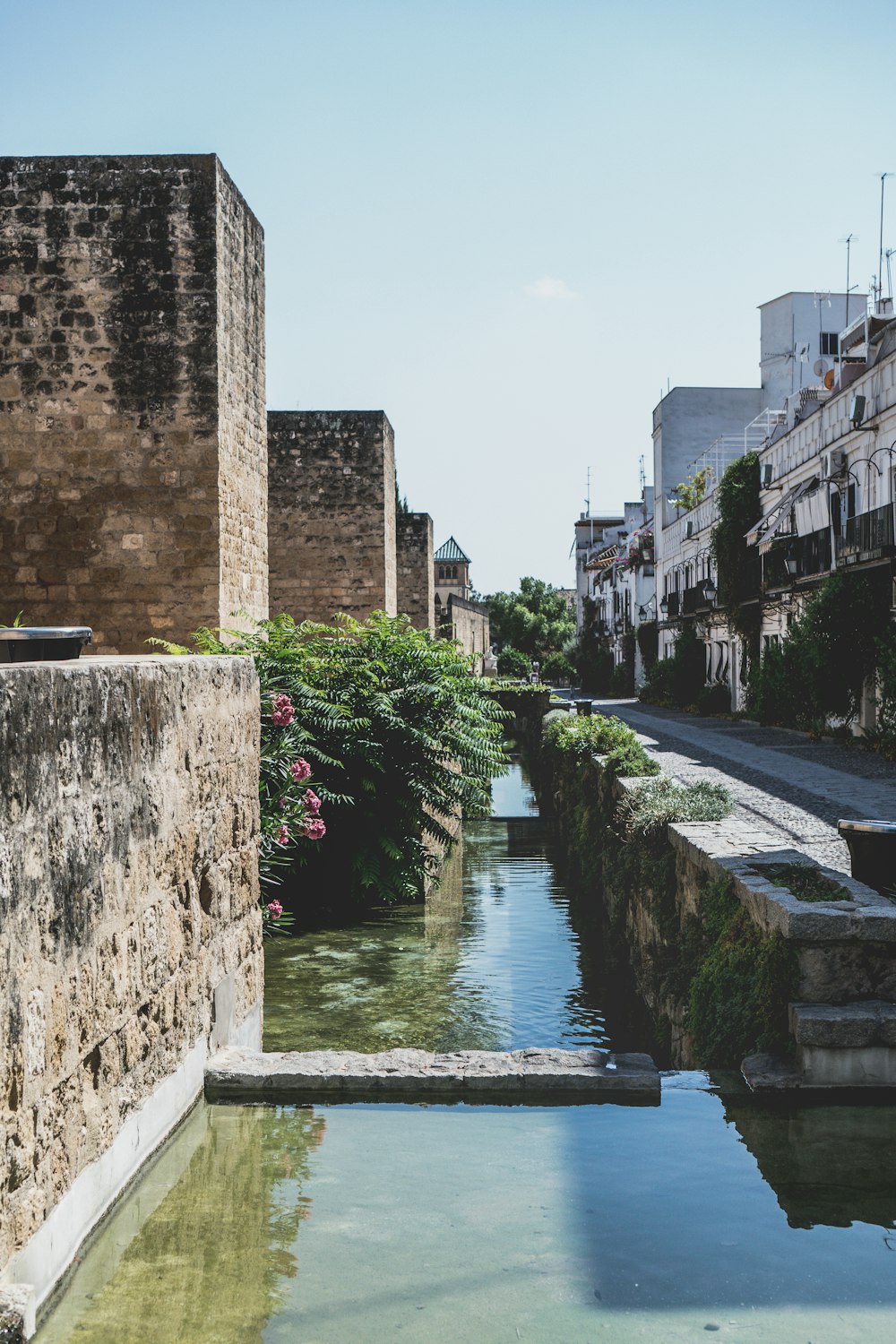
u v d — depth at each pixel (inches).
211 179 521.3
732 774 767.1
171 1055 226.2
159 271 524.1
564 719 1188.5
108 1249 181.5
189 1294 167.2
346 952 519.5
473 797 624.1
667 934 463.5
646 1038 436.1
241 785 285.7
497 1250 179.3
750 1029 280.2
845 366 1089.4
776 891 301.7
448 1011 429.1
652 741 1074.7
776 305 1919.3
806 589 1183.6
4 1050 150.2
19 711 155.9
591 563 3248.0
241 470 574.9
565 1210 193.3
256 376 609.3
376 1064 253.9
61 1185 170.2
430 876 634.2
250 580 595.8
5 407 529.3
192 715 241.9
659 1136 225.0
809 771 783.7
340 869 602.5
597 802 756.0
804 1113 236.1
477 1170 209.6
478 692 673.0
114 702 194.1
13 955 152.7
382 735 590.9
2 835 149.6
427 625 1465.3
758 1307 163.8
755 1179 205.3
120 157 522.3
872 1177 206.1
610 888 627.2
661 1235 186.1
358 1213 193.2
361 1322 160.7
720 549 1513.3
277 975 474.0
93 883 183.2
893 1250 180.9
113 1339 155.9
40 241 525.3
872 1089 247.4
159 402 527.2
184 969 234.8
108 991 189.6
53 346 527.8
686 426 2210.9
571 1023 444.8
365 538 1021.8
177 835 230.1
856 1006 256.7
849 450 1073.5
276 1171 209.2
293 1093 245.6
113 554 531.5
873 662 972.6
